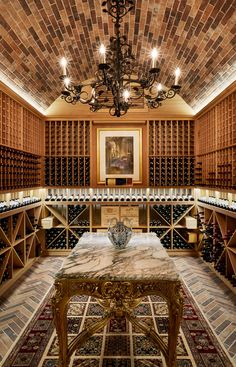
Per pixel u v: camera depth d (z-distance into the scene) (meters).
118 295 2.56
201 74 5.30
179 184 6.83
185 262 6.23
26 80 5.26
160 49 5.30
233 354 2.91
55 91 6.43
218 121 5.41
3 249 4.73
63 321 2.62
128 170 7.03
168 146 6.88
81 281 2.57
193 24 4.23
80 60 5.88
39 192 6.77
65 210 7.15
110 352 2.95
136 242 3.76
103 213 6.86
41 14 4.06
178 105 6.78
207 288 4.72
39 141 6.62
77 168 6.84
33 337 3.24
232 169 4.70
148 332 2.83
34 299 4.32
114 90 2.91
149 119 6.74
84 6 4.26
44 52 4.92
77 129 6.82
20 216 5.54
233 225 5.04
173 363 2.61
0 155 4.62
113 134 7.03
